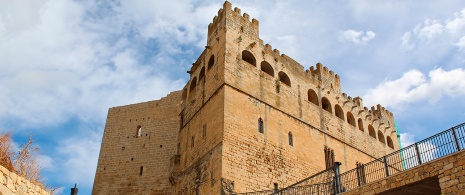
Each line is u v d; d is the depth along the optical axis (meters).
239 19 41.44
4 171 14.26
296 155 37.47
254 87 37.91
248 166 33.00
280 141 36.91
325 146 41.47
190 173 36.53
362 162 45.28
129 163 44.62
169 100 47.91
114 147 46.34
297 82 43.22
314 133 41.09
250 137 34.59
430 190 19.38
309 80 45.16
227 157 32.06
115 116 48.94
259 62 40.28
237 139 33.56
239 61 38.28
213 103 36.53
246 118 35.34
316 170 38.50
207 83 39.56
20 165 21.77
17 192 14.88
